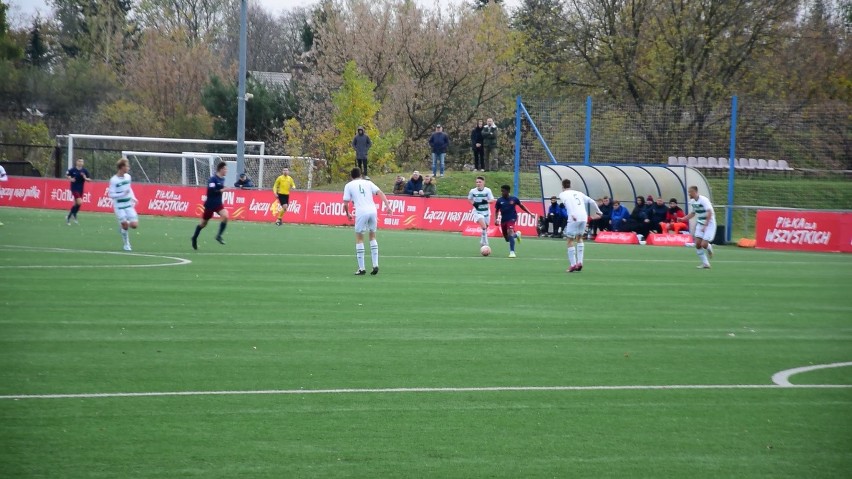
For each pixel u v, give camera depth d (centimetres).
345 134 8469
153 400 1433
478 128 7419
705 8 8275
